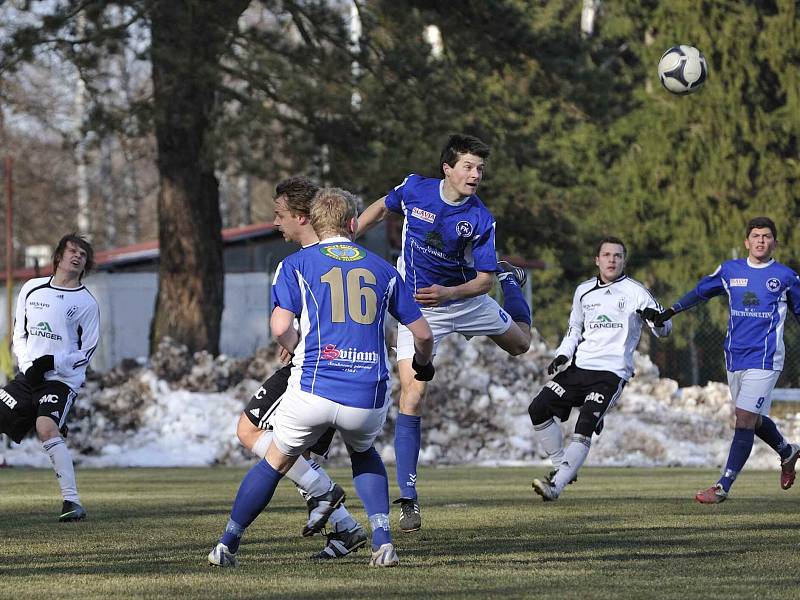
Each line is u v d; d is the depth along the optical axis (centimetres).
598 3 13475
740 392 3269
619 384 3259
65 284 2941
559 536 2353
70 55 7175
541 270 11731
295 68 7188
